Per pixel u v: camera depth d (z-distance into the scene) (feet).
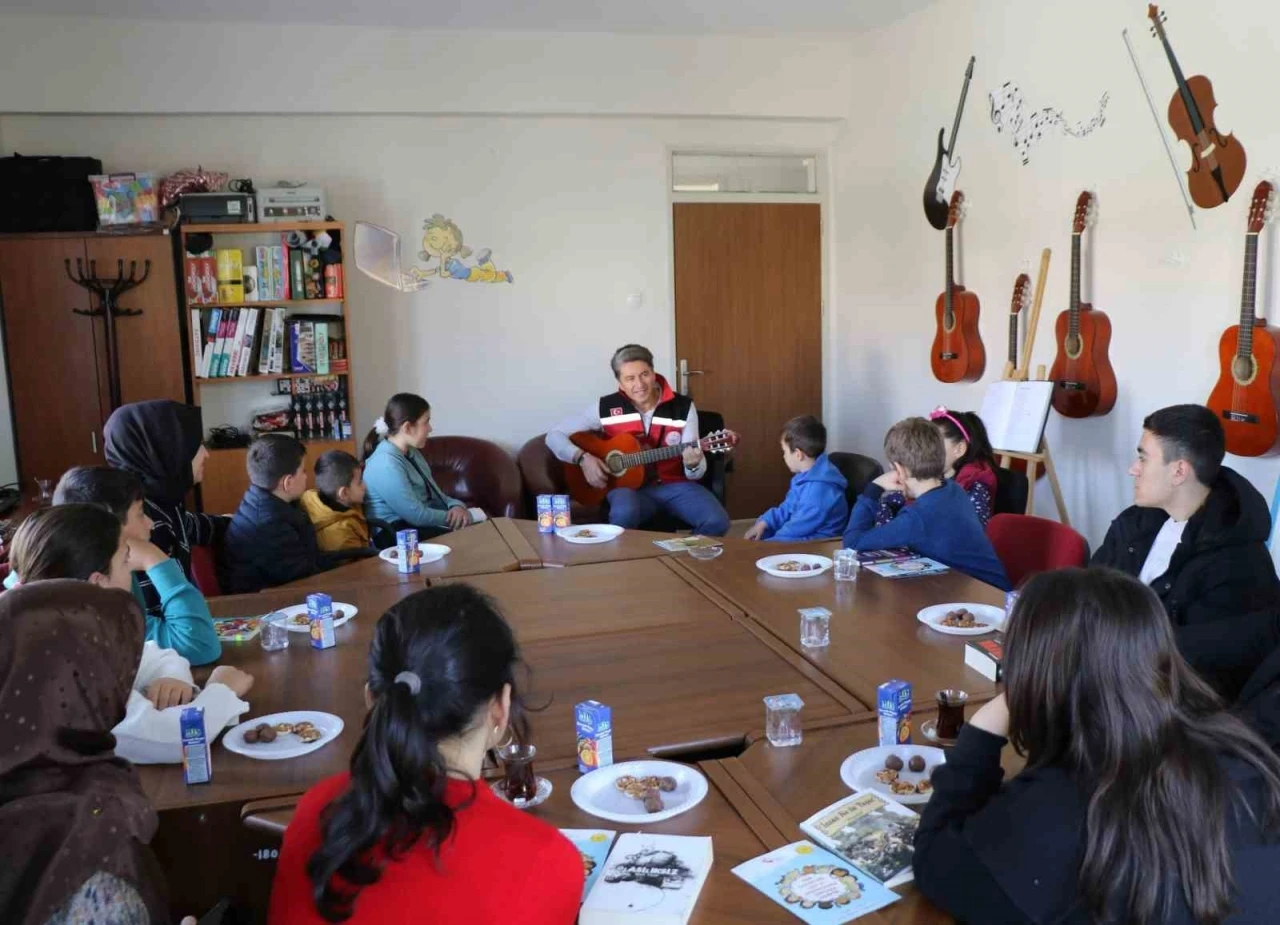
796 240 20.57
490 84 17.99
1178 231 12.34
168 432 9.70
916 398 18.06
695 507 15.88
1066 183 14.11
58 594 4.04
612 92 18.48
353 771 3.58
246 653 7.72
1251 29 11.13
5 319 16.15
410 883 3.49
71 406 16.46
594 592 9.18
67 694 3.95
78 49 16.42
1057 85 14.12
